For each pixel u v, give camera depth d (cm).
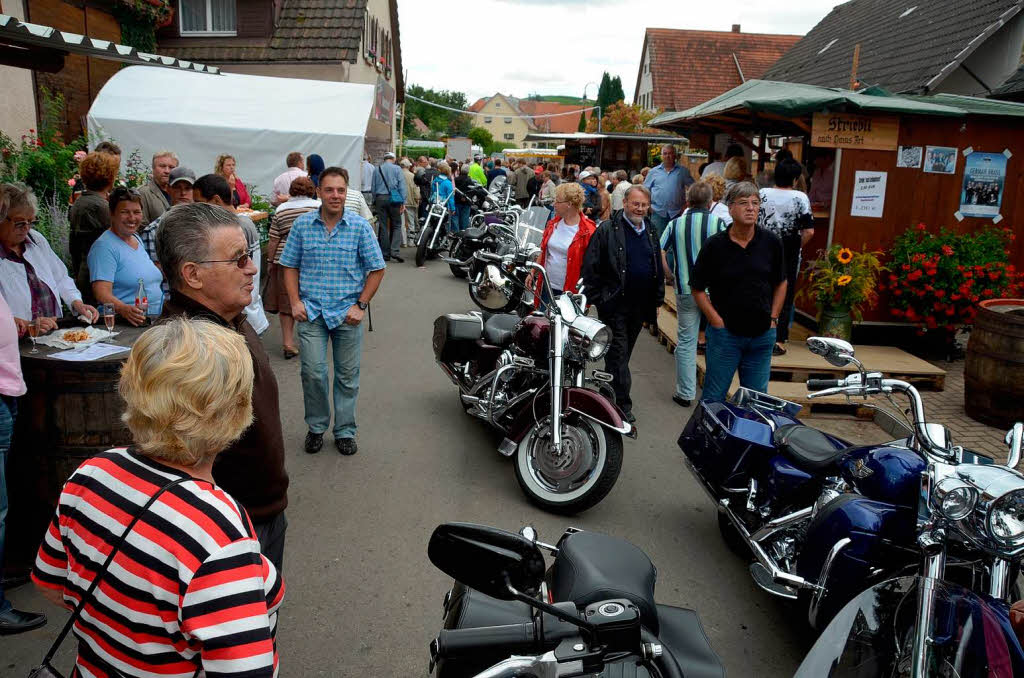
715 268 508
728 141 1284
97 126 1145
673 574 399
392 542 414
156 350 157
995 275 751
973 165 782
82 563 151
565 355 465
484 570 173
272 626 165
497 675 169
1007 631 215
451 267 1281
